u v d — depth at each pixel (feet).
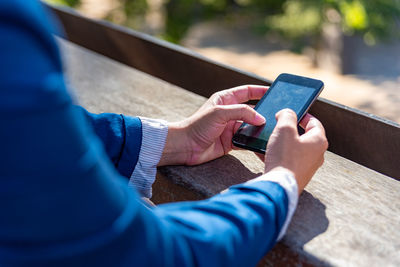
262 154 2.84
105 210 1.37
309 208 2.63
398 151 3.14
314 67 19.36
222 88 4.29
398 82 17.66
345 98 16.42
